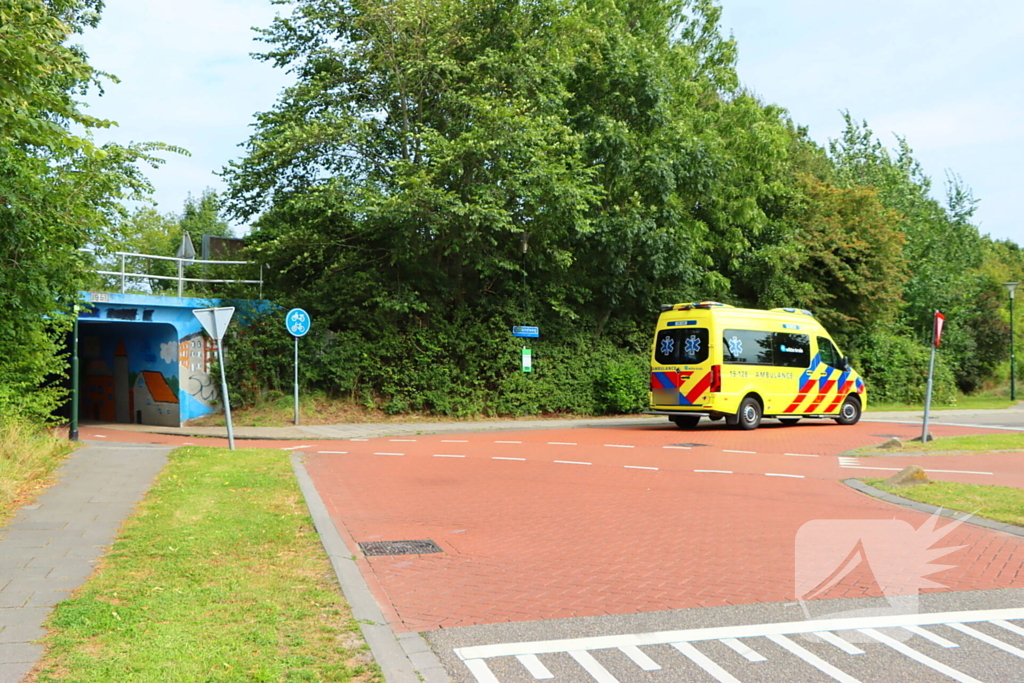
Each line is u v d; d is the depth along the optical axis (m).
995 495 9.77
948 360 39.06
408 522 8.65
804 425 21.72
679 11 29.73
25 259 11.70
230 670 4.36
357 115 22.77
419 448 15.92
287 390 22.95
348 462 13.51
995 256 56.09
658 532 8.20
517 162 20.80
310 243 22.44
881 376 33.78
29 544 6.96
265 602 5.59
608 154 23.44
